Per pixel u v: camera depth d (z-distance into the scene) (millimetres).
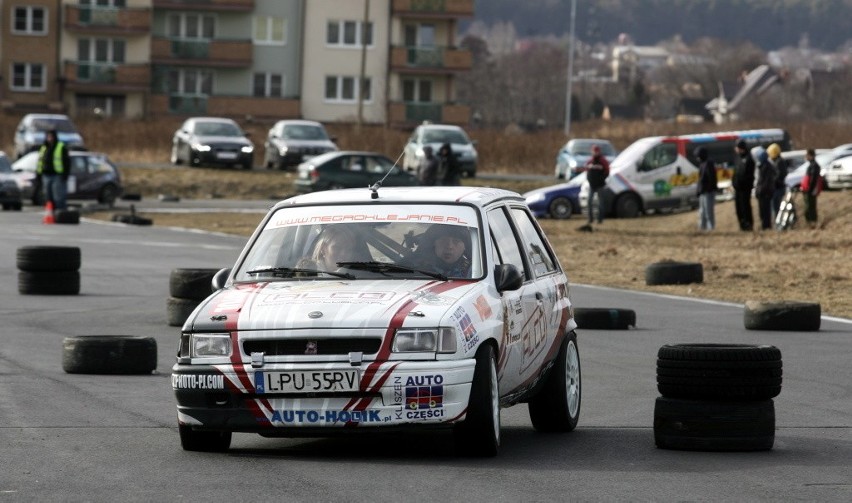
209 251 97875
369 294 30859
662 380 32719
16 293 72000
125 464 30312
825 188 149875
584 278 85062
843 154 156250
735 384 31922
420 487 27797
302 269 32844
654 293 76312
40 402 39469
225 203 163500
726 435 31969
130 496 26844
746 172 117250
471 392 30078
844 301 72938
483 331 30531
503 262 33531
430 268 32500
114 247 99938
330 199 34500
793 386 43656
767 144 148500
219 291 32625
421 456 31531
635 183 138500
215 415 30094
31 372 45750
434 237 33062
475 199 33938
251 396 29891
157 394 41219
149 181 184875
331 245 33281
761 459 31188
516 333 32500
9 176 143375
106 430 34938
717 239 111188
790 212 117062
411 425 29562
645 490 27625
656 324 61219
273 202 166500
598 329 59156
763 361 31969
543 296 35000
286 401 29719
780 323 58781
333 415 29531
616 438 34406
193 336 30453
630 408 39469
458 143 190375
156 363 46344
